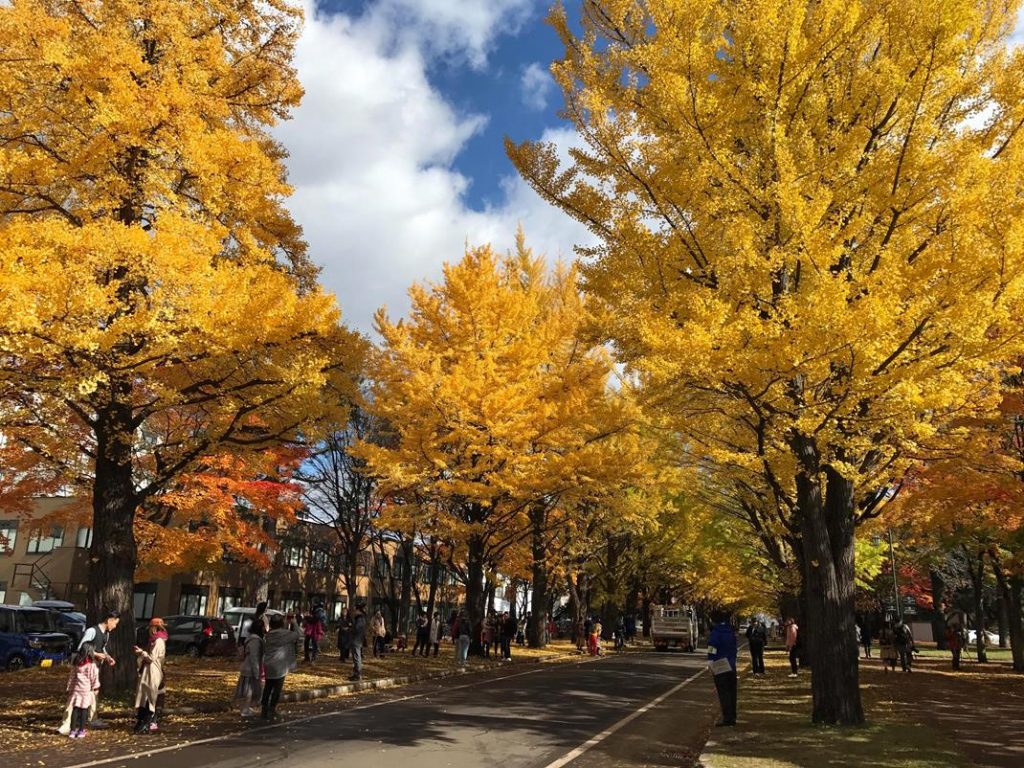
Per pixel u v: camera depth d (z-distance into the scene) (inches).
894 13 318.7
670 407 408.5
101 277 382.0
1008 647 1599.4
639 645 1608.0
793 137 334.3
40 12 387.5
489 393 679.7
